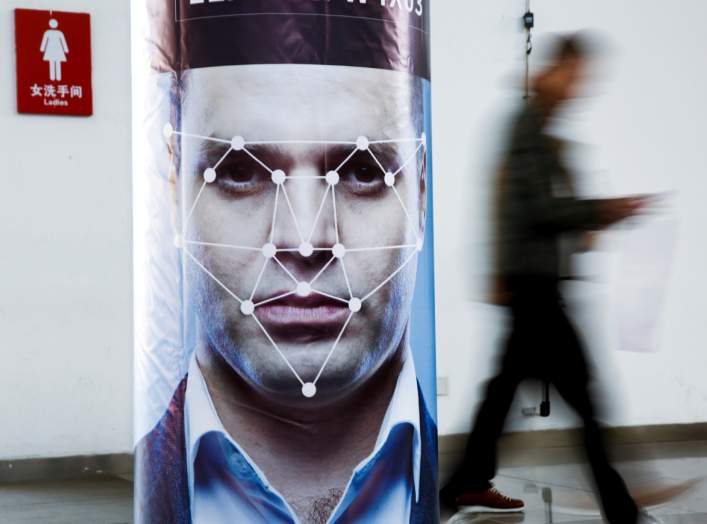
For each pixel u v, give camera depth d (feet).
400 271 7.36
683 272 27.02
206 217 7.08
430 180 7.71
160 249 7.24
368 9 7.14
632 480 16.62
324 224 7.09
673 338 26.99
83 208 22.93
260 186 7.03
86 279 22.95
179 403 7.22
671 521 16.12
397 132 7.31
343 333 7.18
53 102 22.61
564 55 14.97
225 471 7.18
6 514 18.69
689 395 27.20
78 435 22.90
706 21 27.27
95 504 19.58
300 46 7.00
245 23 6.97
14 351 22.49
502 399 16.10
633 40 26.61
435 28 24.68
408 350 7.47
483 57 25.11
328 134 7.07
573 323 15.44
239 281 7.07
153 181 7.25
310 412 7.19
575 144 15.08
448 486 16.57
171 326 7.23
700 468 22.04
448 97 24.80
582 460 15.47
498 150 15.30
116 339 23.18
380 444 7.38
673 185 27.02
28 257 22.57
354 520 7.33
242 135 7.01
